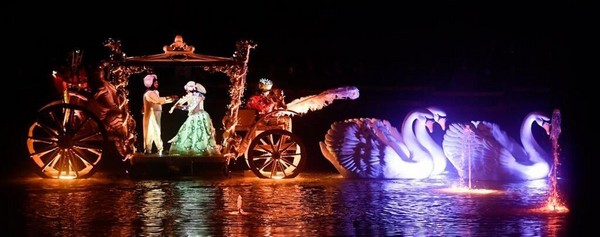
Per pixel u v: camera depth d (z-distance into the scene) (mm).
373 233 13039
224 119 19844
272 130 19688
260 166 22359
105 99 19609
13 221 13891
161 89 26141
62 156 19391
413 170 19641
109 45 19656
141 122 25484
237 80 19781
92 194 16953
